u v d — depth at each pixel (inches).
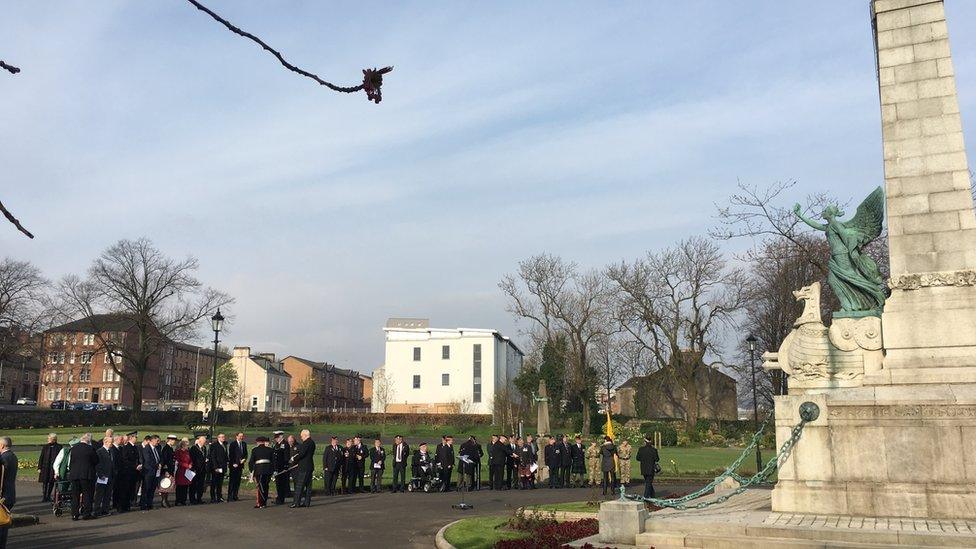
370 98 195.3
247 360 4293.8
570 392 2726.4
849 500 547.2
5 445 613.0
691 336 2327.8
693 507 570.9
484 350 3595.0
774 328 2209.6
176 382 4419.3
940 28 619.8
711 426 2278.5
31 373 4156.0
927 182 603.5
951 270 585.3
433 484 987.9
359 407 5964.6
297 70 193.0
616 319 2425.0
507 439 1063.6
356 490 981.2
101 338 2416.3
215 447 832.9
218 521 658.2
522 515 613.9
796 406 575.8
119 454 727.1
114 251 2353.6
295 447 903.1
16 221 157.5
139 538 559.5
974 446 522.6
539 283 2539.4
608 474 941.2
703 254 2326.5
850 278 629.6
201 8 184.9
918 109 615.2
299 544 537.0
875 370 599.8
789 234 1648.6
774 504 570.9
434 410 3565.5
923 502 526.9
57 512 698.2
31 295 2292.1
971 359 566.6
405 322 3826.3
